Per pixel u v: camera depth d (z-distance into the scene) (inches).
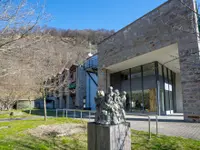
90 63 784.3
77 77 981.8
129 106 625.6
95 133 159.5
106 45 613.0
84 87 983.0
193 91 339.0
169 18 396.5
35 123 371.9
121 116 165.0
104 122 156.3
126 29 527.2
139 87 599.2
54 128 298.4
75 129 287.3
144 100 573.9
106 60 609.3
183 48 359.9
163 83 582.9
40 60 414.3
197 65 335.0
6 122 405.1
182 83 358.3
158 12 426.3
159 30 421.4
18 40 130.6
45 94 446.6
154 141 203.5
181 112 655.1
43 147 190.9
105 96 165.5
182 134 233.6
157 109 525.0
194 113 335.9
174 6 383.6
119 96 171.9
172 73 700.0
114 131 149.4
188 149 171.8
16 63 198.5
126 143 156.9
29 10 128.2
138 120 387.2
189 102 344.8
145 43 459.8
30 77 400.2
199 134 231.1
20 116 582.9
